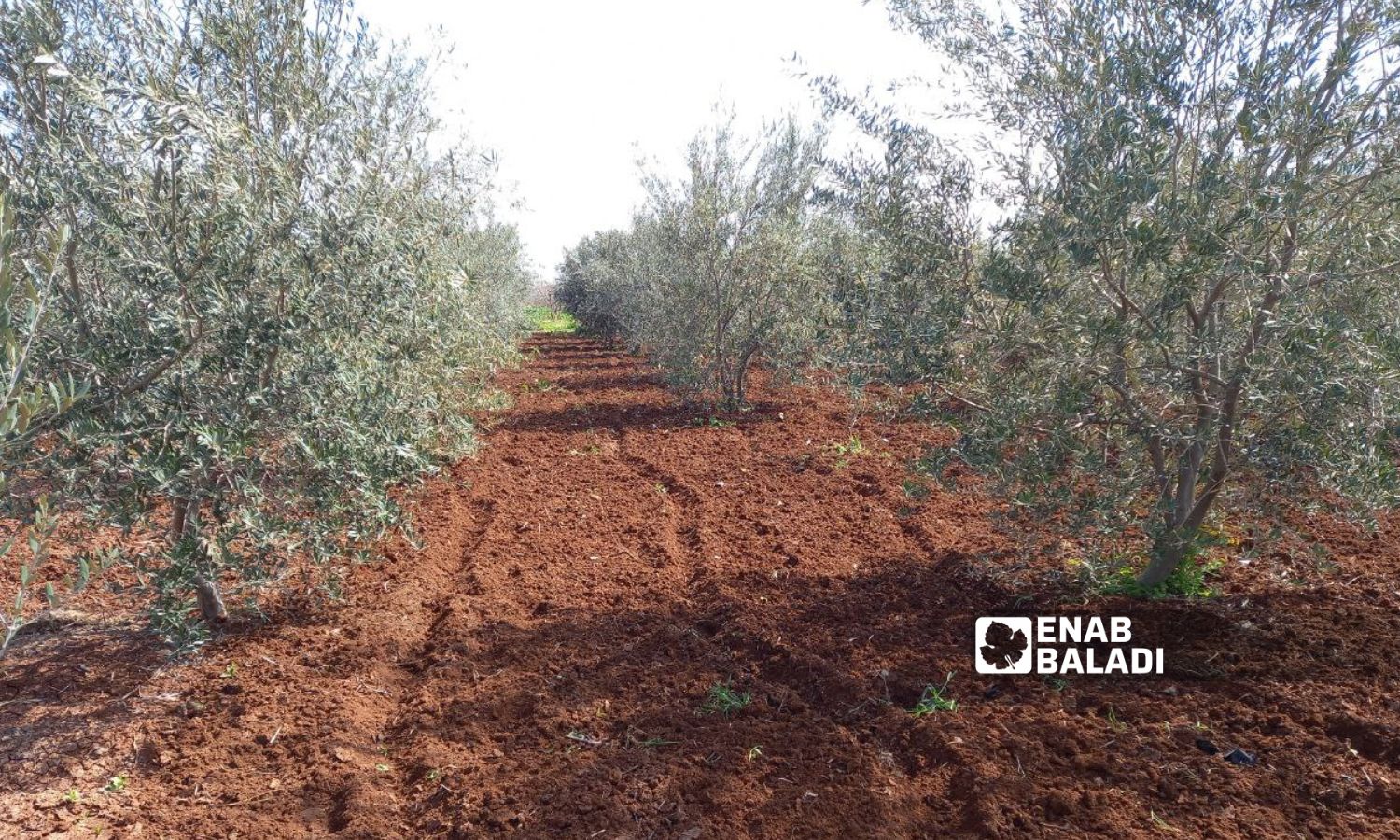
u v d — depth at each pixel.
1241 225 3.25
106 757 3.29
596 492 7.16
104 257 3.23
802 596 4.71
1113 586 4.44
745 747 3.27
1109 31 3.68
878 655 3.96
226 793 3.10
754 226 10.52
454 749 3.36
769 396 11.67
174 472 3.26
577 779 3.07
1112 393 3.81
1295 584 4.46
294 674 3.94
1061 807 2.83
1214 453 4.00
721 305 10.80
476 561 5.46
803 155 10.24
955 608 4.46
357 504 3.91
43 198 3.12
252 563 3.70
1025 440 3.98
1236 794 2.87
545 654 4.09
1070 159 3.39
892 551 5.43
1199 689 3.55
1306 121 3.29
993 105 3.96
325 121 3.88
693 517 6.39
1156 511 3.84
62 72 2.92
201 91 3.66
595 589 4.96
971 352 3.84
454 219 6.19
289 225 3.46
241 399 3.38
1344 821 2.71
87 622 4.41
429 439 5.41
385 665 4.07
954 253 3.84
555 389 13.37
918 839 2.75
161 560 3.64
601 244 23.39
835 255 4.63
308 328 3.50
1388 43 3.28
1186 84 3.44
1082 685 3.63
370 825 2.89
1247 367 3.47
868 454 8.06
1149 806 2.84
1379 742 3.07
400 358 4.43
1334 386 3.17
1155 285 3.64
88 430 3.17
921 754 3.19
